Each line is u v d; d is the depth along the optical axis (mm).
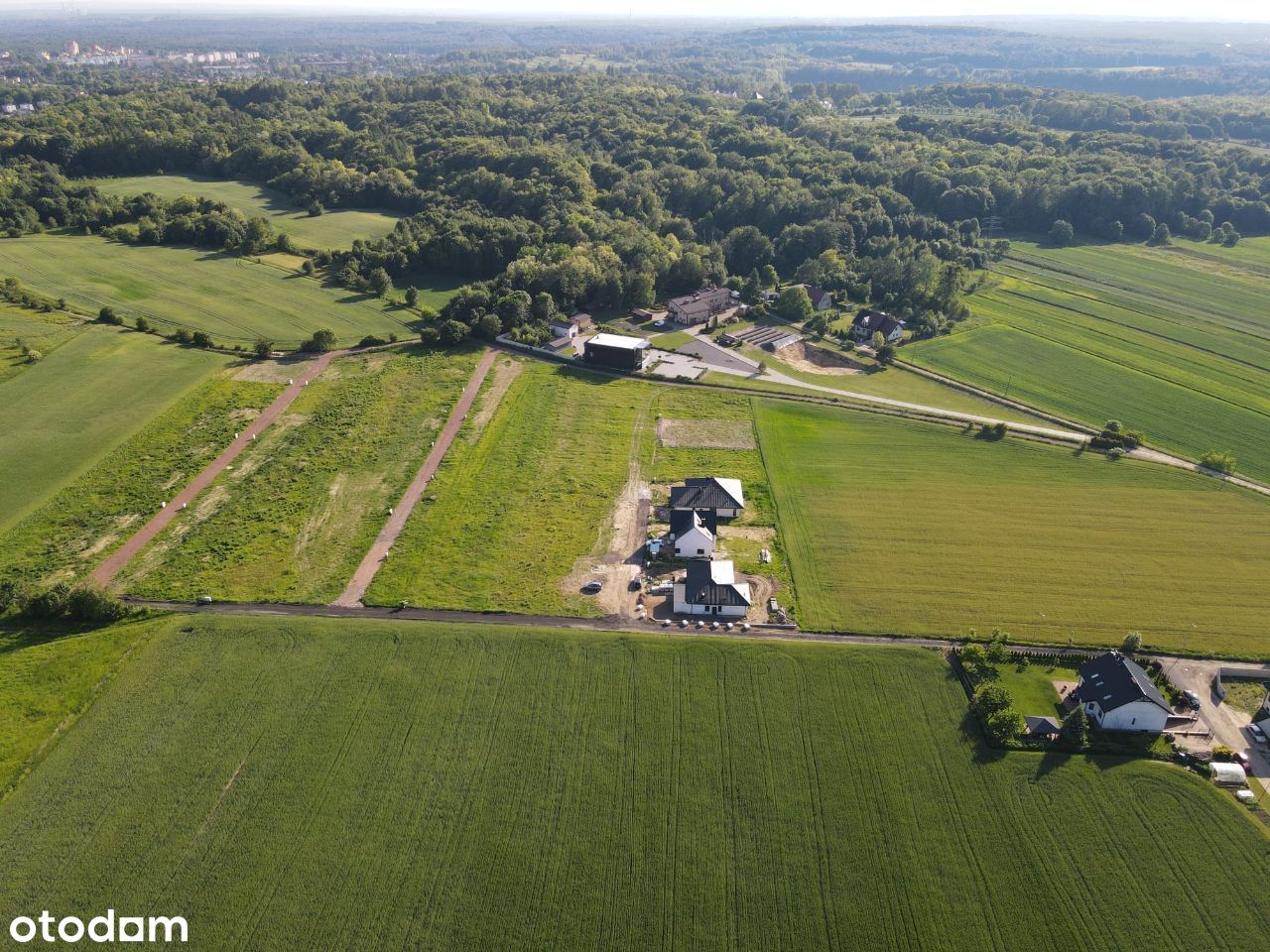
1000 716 61469
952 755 60719
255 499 92500
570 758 59688
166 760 58625
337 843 53031
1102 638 73312
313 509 91062
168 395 115625
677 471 100938
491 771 58500
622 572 81750
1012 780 58562
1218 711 65625
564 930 48438
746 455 105188
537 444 106562
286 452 102375
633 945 47844
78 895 49531
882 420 115188
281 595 76562
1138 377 131500
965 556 84812
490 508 92312
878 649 71062
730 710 64312
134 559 81625
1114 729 63094
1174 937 48750
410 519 89625
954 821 55594
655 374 127750
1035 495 96562
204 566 80812
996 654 69938
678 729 62438
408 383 122688
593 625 73875
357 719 62500
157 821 54094
